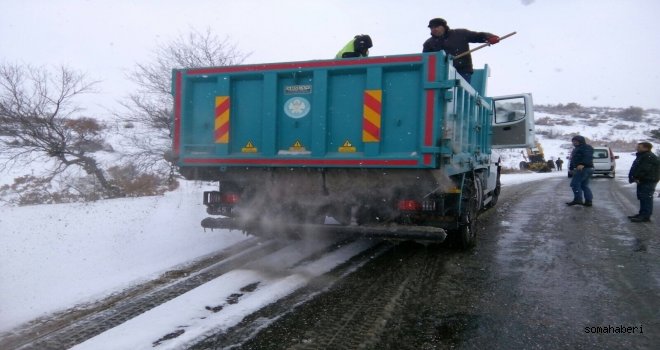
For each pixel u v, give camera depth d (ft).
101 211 28.12
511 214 32.78
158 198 34.60
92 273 16.07
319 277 16.12
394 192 17.40
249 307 13.09
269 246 20.71
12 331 11.64
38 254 17.90
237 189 19.26
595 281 15.96
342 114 17.07
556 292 14.76
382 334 11.46
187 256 18.69
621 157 184.75
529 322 12.28
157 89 41.14
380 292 14.58
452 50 26.16
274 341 11.03
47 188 38.83
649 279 16.20
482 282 15.76
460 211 18.89
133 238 20.99
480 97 23.25
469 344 10.96
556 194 49.08
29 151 40.70
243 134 18.38
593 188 58.75
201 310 12.87
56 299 13.66
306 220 18.69
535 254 19.93
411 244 21.53
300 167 17.43
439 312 12.94
